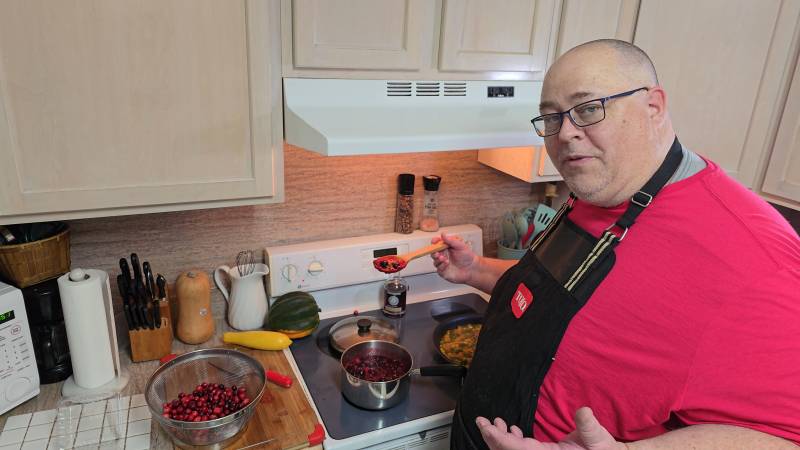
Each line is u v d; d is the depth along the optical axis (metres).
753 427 0.76
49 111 0.99
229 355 1.30
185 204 1.16
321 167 1.60
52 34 0.95
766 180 1.66
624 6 1.40
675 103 1.53
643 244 0.90
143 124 1.06
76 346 1.22
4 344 1.13
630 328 0.88
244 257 1.58
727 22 1.49
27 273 1.21
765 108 1.61
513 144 1.22
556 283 1.00
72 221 1.37
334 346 1.47
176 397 1.26
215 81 1.09
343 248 1.62
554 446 0.72
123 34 1.00
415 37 1.22
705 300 0.81
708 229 0.85
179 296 1.43
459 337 1.55
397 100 1.25
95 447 1.09
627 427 0.90
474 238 1.83
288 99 1.16
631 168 0.91
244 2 1.06
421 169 1.75
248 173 1.18
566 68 0.90
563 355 0.95
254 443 1.13
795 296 0.77
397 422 1.23
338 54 1.16
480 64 1.30
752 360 0.77
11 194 1.00
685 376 0.81
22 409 1.18
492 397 1.06
